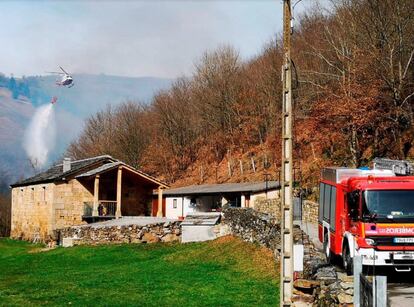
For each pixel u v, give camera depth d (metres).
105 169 46.03
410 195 16.47
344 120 45.94
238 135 78.75
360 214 16.53
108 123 101.00
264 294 17.20
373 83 43.53
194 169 82.69
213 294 17.73
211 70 85.50
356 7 48.41
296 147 53.94
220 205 56.66
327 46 54.28
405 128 44.31
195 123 88.19
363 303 10.49
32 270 28.05
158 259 27.61
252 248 24.70
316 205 37.25
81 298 18.62
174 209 62.91
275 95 72.62
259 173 65.94
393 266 16.22
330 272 14.04
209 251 26.98
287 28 13.52
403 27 43.34
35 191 51.44
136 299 17.86
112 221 42.41
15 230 57.06
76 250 33.84
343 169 19.78
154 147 90.56
